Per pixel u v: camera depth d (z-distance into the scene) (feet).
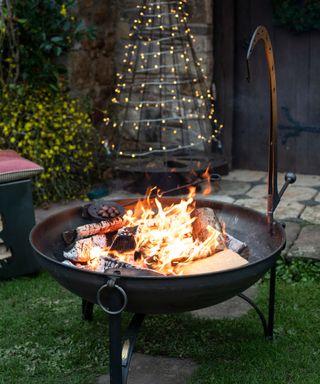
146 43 17.76
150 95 18.12
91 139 16.74
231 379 8.56
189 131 17.88
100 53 17.78
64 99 16.47
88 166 16.15
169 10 17.38
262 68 17.46
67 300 11.10
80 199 16.06
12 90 15.61
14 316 10.52
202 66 17.38
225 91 17.69
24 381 8.73
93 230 9.57
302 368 8.85
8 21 15.43
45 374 8.93
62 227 9.71
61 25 15.93
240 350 9.33
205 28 17.11
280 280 11.58
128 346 7.79
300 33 16.80
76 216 10.04
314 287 11.22
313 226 13.37
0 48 15.52
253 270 7.52
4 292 11.48
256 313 10.43
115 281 7.11
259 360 9.04
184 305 7.47
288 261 11.91
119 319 7.30
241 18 17.30
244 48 17.46
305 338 9.61
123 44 18.25
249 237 9.40
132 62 18.13
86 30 16.14
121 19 18.07
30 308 10.82
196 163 16.25
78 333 9.94
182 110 17.81
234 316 10.44
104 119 17.54
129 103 18.39
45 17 15.81
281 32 17.02
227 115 17.83
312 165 17.57
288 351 9.27
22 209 11.78
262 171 18.10
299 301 10.75
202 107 17.58
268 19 17.04
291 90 17.29
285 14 16.56
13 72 15.97
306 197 15.49
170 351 9.41
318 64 16.85
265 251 8.89
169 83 17.71
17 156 12.81
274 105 8.49
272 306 9.48
